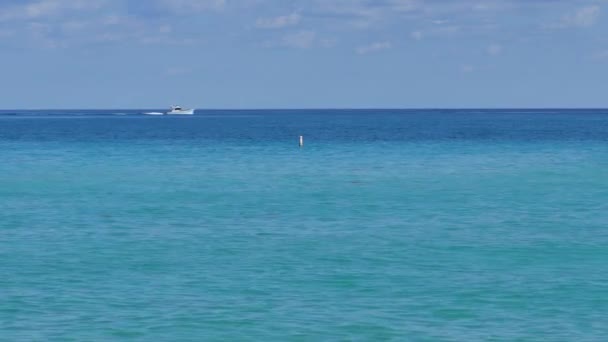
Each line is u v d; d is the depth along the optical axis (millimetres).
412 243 46500
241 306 32875
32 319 31125
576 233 49719
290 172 91938
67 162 107500
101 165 102500
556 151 126062
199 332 29594
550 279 37344
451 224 53500
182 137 179375
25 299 34000
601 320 30969
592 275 38125
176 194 71125
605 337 29016
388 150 130625
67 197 69250
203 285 36438
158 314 31781
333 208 61625
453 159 110750
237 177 86438
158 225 53594
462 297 34188
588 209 60375
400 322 30734
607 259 41781
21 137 181875
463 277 37812
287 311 32156
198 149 134250
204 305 33031
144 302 33469
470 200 66188
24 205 64062
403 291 35250
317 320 30969
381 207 62125
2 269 39906
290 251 44344
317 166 99875
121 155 120312
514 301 33594
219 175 88750
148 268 40156
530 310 32281
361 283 36719
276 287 36031
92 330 29797
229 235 49594
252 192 72500
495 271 39031
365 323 30578
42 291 35406
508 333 29406
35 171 94438
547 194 69938
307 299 33938
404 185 78000
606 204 63188
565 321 30844
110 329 29906
